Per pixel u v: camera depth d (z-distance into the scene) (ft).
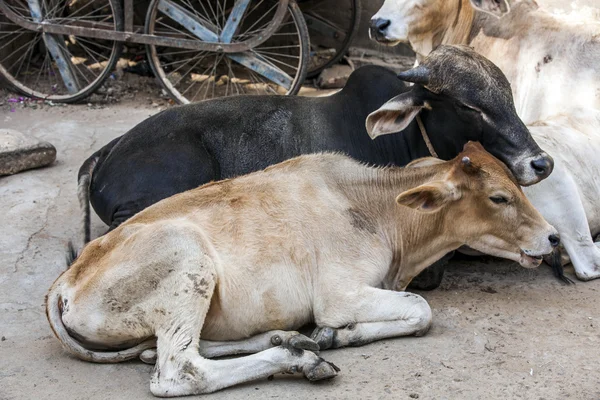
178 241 13.32
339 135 18.49
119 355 13.91
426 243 15.48
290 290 14.26
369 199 15.47
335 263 14.62
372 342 14.61
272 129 18.49
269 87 32.89
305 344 13.41
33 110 30.32
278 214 14.55
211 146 18.37
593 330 15.25
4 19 32.55
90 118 29.45
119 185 17.72
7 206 21.47
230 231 14.14
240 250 14.01
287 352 13.17
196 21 29.84
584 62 19.89
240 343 14.06
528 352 14.38
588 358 14.17
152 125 18.47
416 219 15.34
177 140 18.03
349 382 13.34
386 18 21.15
